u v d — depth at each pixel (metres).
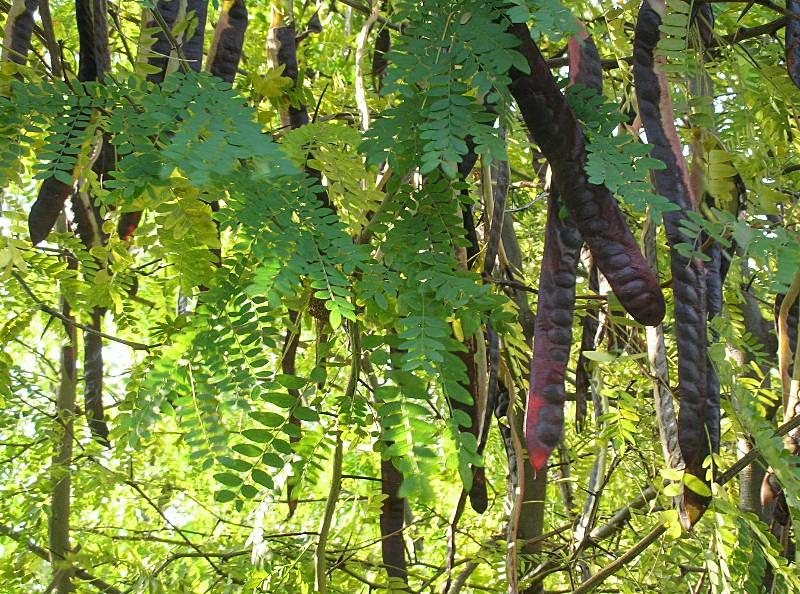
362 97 2.23
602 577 2.88
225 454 1.36
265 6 5.27
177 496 6.15
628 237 1.34
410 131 1.39
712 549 2.22
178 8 2.02
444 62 1.32
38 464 4.86
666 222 1.46
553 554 3.96
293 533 3.92
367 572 4.30
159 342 1.85
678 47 1.49
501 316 1.43
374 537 4.21
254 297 1.42
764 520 2.96
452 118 1.28
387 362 1.33
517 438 2.09
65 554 4.17
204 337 1.40
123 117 1.42
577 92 1.46
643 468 3.46
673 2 1.52
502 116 1.33
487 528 4.68
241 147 1.19
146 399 1.37
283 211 1.33
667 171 1.48
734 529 2.23
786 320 2.09
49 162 1.42
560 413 1.43
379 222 1.50
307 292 1.73
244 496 1.32
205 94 1.35
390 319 1.48
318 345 1.84
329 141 1.76
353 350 1.67
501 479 5.39
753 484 3.46
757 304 3.77
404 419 1.25
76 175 1.80
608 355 2.10
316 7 3.77
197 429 1.36
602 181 1.27
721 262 1.93
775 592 2.23
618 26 2.34
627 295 1.32
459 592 4.27
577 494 4.01
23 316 2.68
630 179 1.28
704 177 1.80
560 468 4.33
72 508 5.67
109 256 2.04
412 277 1.41
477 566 4.42
